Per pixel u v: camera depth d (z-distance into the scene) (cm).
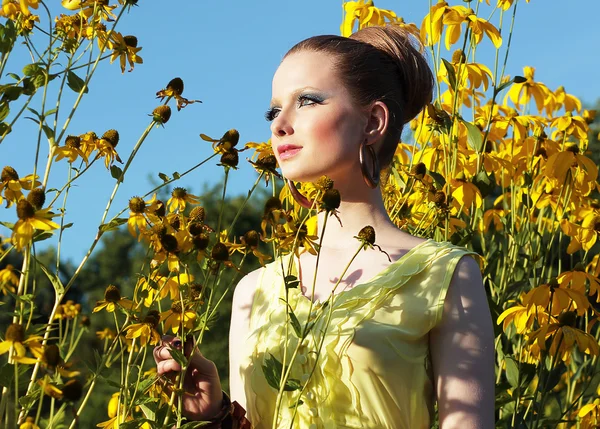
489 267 354
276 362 183
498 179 412
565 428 400
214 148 251
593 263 383
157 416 206
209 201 1258
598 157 1226
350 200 217
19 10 255
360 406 194
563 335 304
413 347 197
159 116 246
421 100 235
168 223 244
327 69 213
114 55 261
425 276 202
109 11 262
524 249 402
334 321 200
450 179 338
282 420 202
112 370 226
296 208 295
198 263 231
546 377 338
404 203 332
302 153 212
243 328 226
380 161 220
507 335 356
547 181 390
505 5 349
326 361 197
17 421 181
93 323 1104
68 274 1617
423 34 344
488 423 191
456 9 344
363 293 202
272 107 221
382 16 364
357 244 215
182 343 200
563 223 381
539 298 307
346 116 212
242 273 226
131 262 1564
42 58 229
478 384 193
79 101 230
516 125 392
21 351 166
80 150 256
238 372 224
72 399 164
